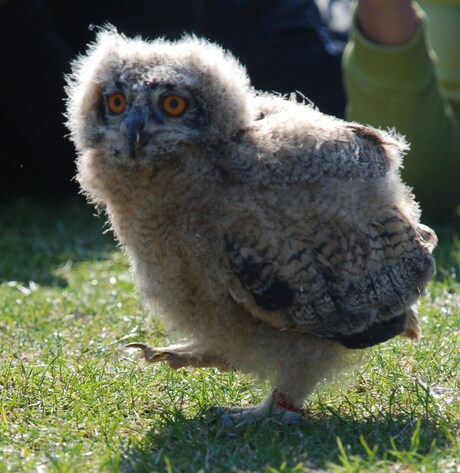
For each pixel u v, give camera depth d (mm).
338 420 8906
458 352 10656
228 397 9836
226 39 21625
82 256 17031
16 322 12648
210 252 8547
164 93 8766
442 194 18562
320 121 9008
